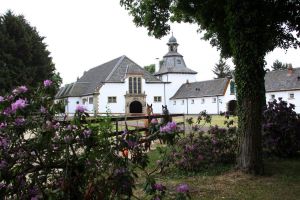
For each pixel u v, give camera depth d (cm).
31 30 4647
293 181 845
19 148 356
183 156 930
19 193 353
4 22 4412
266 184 823
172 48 7731
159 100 6506
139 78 6366
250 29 911
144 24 1385
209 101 6391
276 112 1141
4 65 4119
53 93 406
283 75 6022
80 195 361
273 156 1162
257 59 918
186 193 385
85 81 7256
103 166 367
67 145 362
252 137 916
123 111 6188
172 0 1325
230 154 1024
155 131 379
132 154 386
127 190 363
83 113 373
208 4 1168
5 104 363
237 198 715
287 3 1082
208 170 950
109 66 6675
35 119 373
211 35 1555
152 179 381
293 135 1127
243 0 913
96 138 367
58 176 368
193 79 7562
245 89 925
